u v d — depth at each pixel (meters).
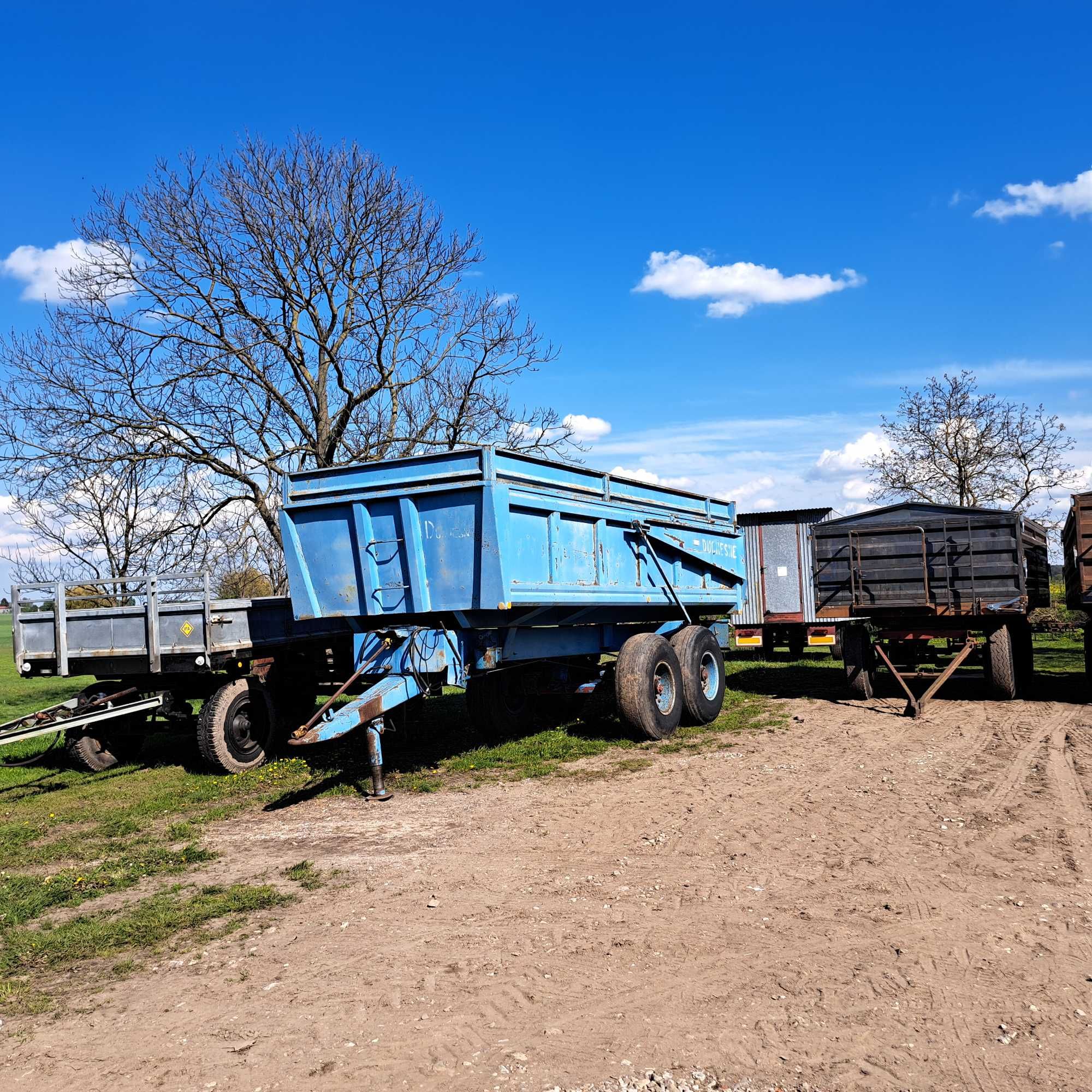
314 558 9.28
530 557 8.80
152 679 10.84
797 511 21.98
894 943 4.36
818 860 5.73
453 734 11.35
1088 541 11.38
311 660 11.23
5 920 5.37
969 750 9.05
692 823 6.76
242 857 6.58
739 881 5.39
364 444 21.78
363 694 8.22
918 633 12.29
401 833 7.00
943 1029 3.54
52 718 10.23
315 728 7.54
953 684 14.10
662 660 10.56
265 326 20.31
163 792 9.11
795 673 17.12
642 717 10.07
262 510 20.06
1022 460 27.08
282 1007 4.05
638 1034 3.62
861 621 12.96
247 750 9.97
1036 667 16.83
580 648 10.84
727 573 13.40
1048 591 14.48
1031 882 5.14
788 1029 3.60
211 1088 3.41
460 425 23.11
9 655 36.69
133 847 7.04
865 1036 3.52
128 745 11.31
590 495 10.04
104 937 5.01
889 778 7.92
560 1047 3.55
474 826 7.07
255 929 5.07
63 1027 3.99
